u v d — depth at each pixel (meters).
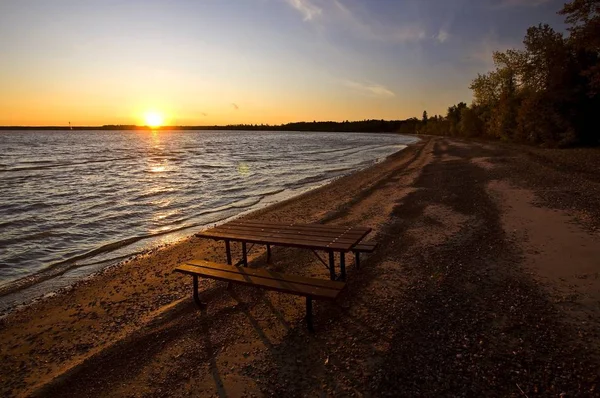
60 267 8.28
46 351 4.65
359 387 3.30
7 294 6.83
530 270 5.52
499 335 3.92
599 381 3.13
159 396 3.48
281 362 3.81
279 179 23.84
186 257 8.23
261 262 7.06
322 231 5.92
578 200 9.48
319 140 104.94
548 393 3.04
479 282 5.27
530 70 27.56
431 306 4.67
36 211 14.35
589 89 23.42
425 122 156.38
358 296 5.15
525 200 10.15
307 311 4.25
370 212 10.89
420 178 17.45
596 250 6.05
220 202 16.11
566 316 4.18
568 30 19.91
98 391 3.66
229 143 86.31
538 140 29.58
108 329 5.08
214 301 5.41
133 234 11.10
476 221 8.60
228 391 3.45
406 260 6.46
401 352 3.75
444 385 3.22
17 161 36.72
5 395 3.78
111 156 44.62
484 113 51.28
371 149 57.94
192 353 4.14
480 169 18.14
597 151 20.23
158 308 5.54
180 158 41.97
